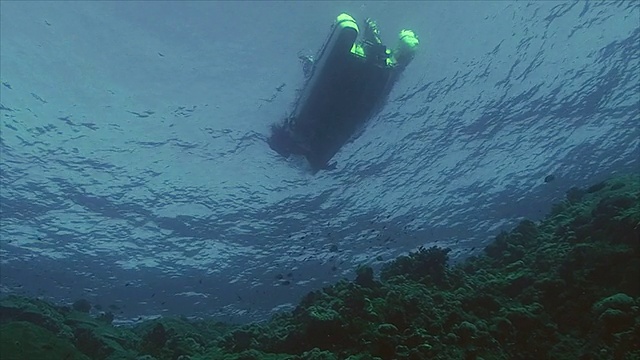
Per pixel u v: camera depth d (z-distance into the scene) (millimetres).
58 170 20688
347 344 5023
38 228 21297
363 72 13344
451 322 5484
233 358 5297
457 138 20234
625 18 17719
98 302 22859
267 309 22875
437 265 7234
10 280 21953
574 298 5805
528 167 20438
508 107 19641
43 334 5727
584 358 4871
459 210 21438
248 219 22266
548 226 8391
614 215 6594
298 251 22734
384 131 19562
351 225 22141
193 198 21891
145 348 6746
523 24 18297
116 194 21500
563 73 18906
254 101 20672
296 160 20406
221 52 20469
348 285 6328
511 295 6449
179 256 22750
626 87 18766
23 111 19609
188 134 21047
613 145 19453
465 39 18812
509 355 5125
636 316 4914
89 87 20172
